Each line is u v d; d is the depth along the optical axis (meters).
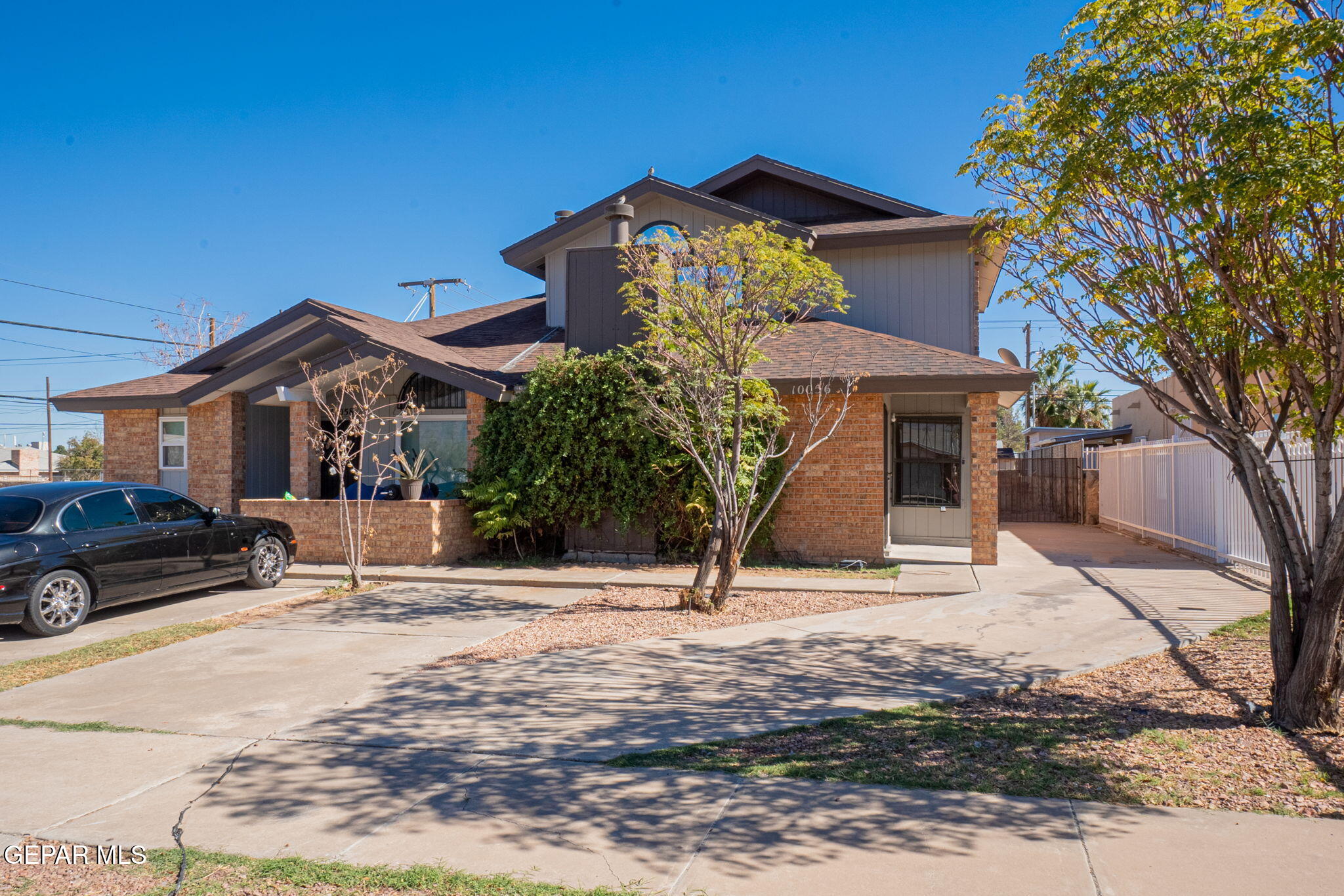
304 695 6.66
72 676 7.36
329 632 8.93
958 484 15.52
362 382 13.45
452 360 14.71
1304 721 5.36
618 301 13.77
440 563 13.25
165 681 7.13
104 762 5.27
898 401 15.77
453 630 8.93
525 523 13.31
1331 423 5.25
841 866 3.76
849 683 6.72
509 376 14.46
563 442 13.19
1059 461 23.23
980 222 6.84
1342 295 4.83
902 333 16.55
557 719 5.94
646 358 11.90
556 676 7.07
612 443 13.10
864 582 11.17
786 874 3.71
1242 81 5.13
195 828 4.31
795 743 5.36
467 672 7.23
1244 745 5.13
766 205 18.34
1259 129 4.81
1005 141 6.53
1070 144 6.14
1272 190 4.79
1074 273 6.17
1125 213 5.95
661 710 6.09
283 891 3.64
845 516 12.98
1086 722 5.64
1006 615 9.19
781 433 13.17
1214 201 5.18
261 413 17.09
